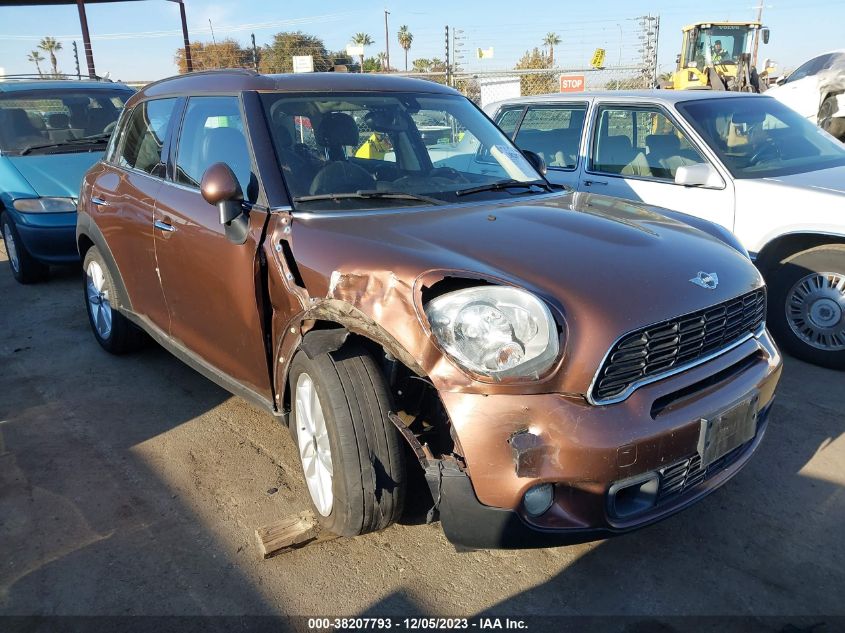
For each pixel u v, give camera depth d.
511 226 2.89
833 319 4.60
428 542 2.95
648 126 5.60
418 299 2.35
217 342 3.49
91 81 8.48
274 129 3.30
